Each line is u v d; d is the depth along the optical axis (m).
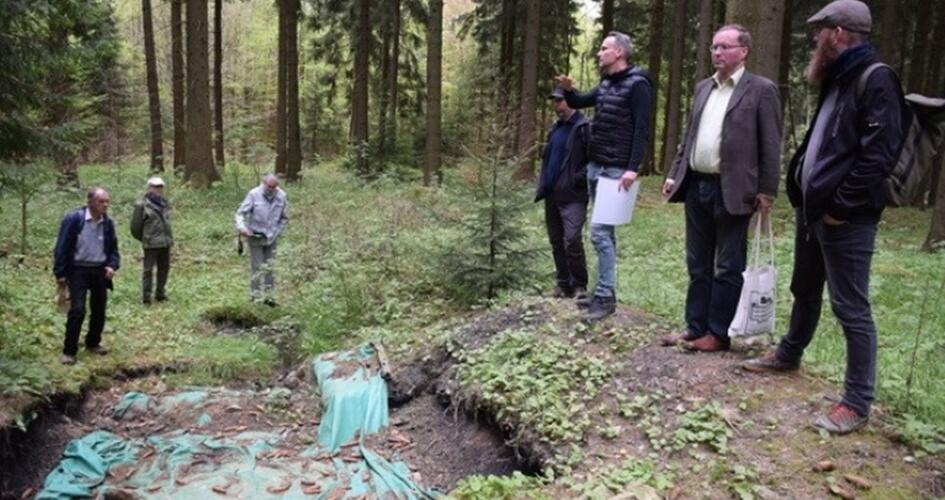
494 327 6.62
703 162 4.77
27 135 7.89
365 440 5.97
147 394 6.87
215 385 7.35
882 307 6.69
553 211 6.83
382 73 29.86
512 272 8.09
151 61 22.08
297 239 12.18
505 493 3.96
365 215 12.77
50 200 14.44
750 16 8.78
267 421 6.46
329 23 28.72
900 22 20.14
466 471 5.28
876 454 3.86
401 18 29.06
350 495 5.04
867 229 3.77
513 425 5.06
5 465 5.39
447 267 8.34
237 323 9.20
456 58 40.03
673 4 24.36
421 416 6.21
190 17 18.11
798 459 3.90
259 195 9.70
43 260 11.05
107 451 5.76
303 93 36.16
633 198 5.70
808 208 3.78
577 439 4.55
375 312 8.62
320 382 6.94
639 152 5.56
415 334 7.66
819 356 5.23
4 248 11.48
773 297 4.85
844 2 3.69
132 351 7.75
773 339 5.39
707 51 17.73
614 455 4.32
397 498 4.98
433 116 17.83
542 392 5.15
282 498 5.01
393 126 27.80
